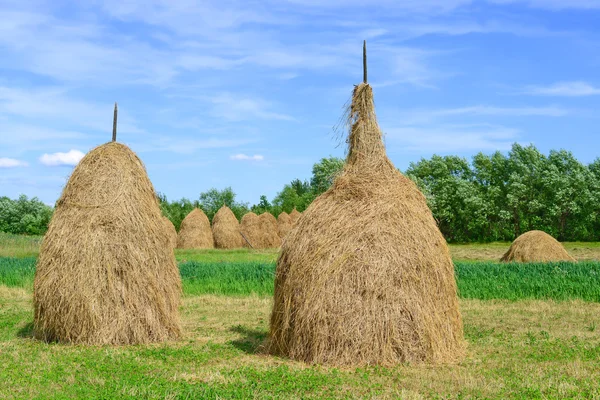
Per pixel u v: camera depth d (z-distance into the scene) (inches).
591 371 396.8
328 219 453.7
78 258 503.8
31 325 602.2
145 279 515.5
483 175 2893.7
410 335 423.8
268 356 452.8
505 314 661.9
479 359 437.4
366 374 385.4
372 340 419.5
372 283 424.5
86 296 497.4
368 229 440.8
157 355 452.8
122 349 478.9
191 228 1995.6
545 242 1210.6
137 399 325.1
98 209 520.1
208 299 799.1
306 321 429.4
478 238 2888.8
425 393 342.6
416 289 434.0
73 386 355.3
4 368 403.9
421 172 2967.5
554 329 567.5
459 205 2802.7
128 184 539.2
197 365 419.8
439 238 468.4
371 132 494.6
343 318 421.7
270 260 1432.1
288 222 2229.3
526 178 2728.8
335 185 481.1
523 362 424.8
